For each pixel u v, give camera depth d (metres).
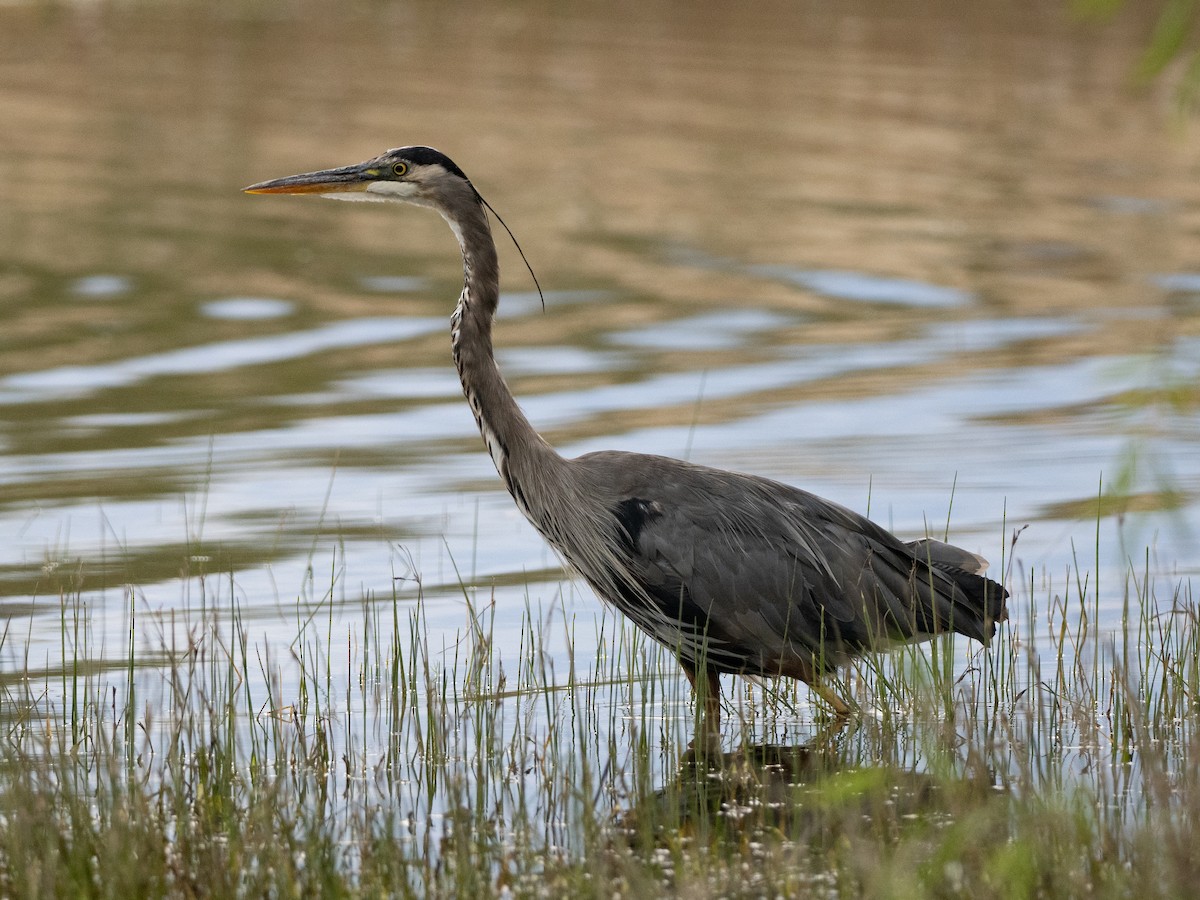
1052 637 12.50
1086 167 33.69
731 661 12.07
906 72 42.25
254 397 19.52
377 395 19.73
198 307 23.23
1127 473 8.66
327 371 20.59
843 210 29.70
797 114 37.00
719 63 42.59
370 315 23.14
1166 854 8.49
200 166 30.83
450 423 18.78
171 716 10.62
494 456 12.66
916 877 8.49
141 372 20.31
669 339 22.28
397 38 45.22
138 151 31.80
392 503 16.25
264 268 25.42
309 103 36.12
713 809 10.24
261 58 41.59
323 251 26.77
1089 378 20.17
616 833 9.41
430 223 29.45
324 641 13.03
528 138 33.75
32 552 14.70
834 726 11.72
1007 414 18.97
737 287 24.95
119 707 11.64
